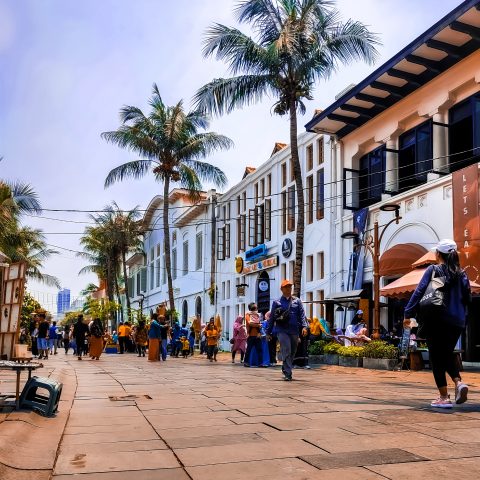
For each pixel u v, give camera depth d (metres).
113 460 4.11
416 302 6.40
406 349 13.68
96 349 21.22
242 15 19.94
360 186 22.92
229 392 8.52
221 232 39.12
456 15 15.91
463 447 4.34
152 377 11.86
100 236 55.53
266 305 31.27
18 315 7.65
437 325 6.25
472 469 3.71
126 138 33.22
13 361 6.82
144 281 64.19
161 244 55.12
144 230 54.56
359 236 21.62
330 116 22.39
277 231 30.05
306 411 6.30
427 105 18.91
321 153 26.03
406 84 19.62
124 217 54.56
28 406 6.18
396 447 4.36
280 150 29.94
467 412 6.07
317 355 16.92
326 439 4.70
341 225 23.38
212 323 20.39
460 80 17.48
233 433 5.07
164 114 34.03
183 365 17.08
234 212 37.12
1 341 7.73
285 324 10.85
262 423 5.55
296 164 20.09
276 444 4.54
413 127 20.02
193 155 34.16
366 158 22.78
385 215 20.45
